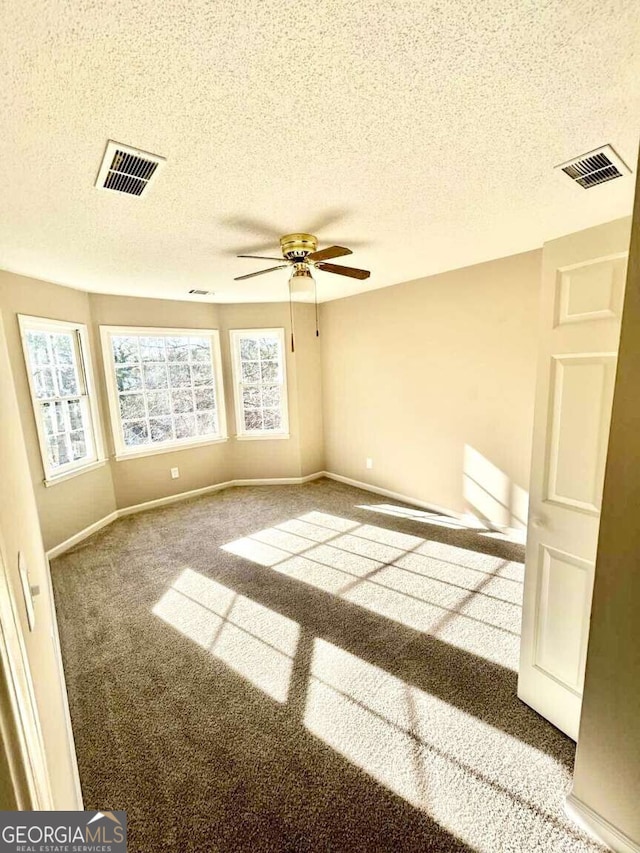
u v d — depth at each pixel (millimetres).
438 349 3812
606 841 1238
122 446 4160
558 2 904
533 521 1653
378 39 989
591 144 1516
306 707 1784
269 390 5145
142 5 871
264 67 1068
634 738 1170
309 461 5262
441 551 3223
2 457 986
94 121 1277
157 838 1295
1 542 499
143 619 2449
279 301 4809
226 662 2076
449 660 2049
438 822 1323
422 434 4105
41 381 3346
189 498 4691
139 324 4168
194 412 4770
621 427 1117
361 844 1267
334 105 1249
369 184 1804
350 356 4750
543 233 2537
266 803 1392
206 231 2307
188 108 1231
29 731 509
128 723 1726
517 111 1304
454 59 1066
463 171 1707
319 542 3451
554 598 1599
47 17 880
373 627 2320
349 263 3270
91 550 3408
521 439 3303
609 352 1352
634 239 1035
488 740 1605
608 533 1171
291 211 2072
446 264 3363
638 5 913
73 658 2131
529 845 1255
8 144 1373
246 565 3092
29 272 3023
